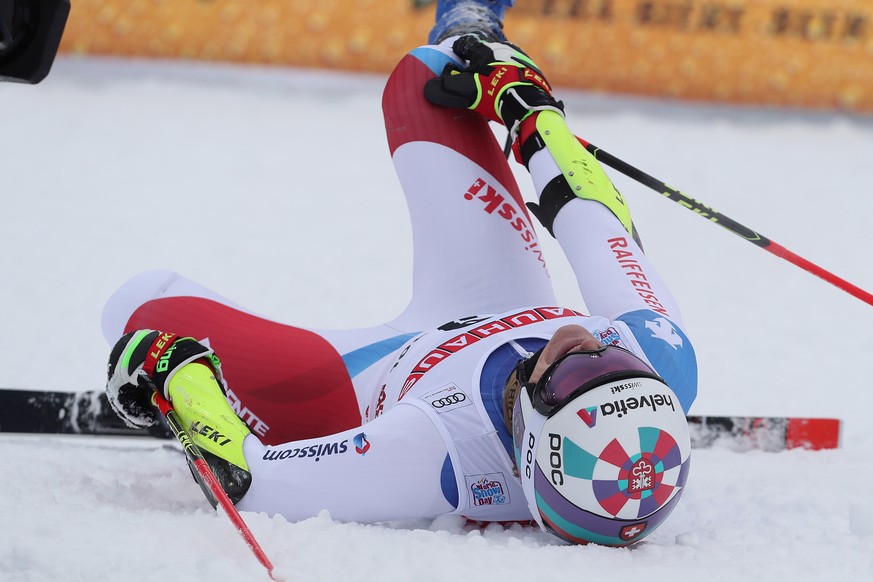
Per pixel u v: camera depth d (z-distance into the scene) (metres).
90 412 14.62
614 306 10.52
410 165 13.56
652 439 8.37
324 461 9.52
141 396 10.52
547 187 11.63
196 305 12.73
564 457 8.38
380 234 33.22
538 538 9.41
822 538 9.45
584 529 8.61
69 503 10.03
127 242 30.50
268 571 7.63
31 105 49.81
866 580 7.97
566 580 7.68
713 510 11.02
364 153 45.69
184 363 10.20
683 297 27.69
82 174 39.09
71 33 59.00
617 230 11.20
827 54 58.94
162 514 9.61
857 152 50.69
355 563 8.04
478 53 13.16
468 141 13.47
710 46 58.91
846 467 13.91
